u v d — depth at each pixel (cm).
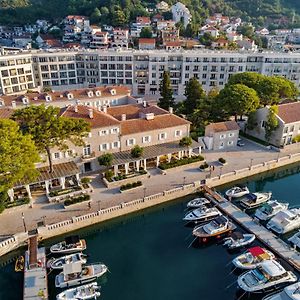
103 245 5075
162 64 13338
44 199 5806
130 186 6147
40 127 5519
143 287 4253
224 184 6794
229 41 18050
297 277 4369
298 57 12888
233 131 7988
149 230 5453
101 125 6475
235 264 4475
